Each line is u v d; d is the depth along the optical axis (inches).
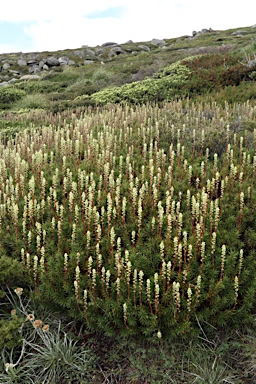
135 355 141.6
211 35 1675.7
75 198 202.7
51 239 177.5
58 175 230.7
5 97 744.3
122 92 546.0
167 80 549.0
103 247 164.9
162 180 217.6
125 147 273.1
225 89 478.0
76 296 140.8
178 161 232.2
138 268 151.9
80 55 1760.6
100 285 151.3
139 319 137.4
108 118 371.9
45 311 157.5
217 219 160.7
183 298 139.4
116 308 138.8
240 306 143.3
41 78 1063.6
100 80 799.7
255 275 147.0
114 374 136.4
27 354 139.3
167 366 135.9
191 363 135.3
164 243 160.1
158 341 139.2
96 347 146.3
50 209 195.8
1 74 1466.5
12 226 188.2
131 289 144.3
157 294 131.7
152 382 132.1
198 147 270.1
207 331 143.3
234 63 591.5
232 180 199.8
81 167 241.0
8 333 138.3
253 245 163.3
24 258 170.4
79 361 140.6
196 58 642.2
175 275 147.3
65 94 696.4
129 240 171.0
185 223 176.2
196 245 149.6
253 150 238.8
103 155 237.0
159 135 302.8
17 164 231.6
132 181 204.7
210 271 146.6
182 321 137.3
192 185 218.1
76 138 314.0
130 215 183.9
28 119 477.1
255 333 140.6
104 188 217.9
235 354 137.5
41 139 316.5
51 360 137.5
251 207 182.2
